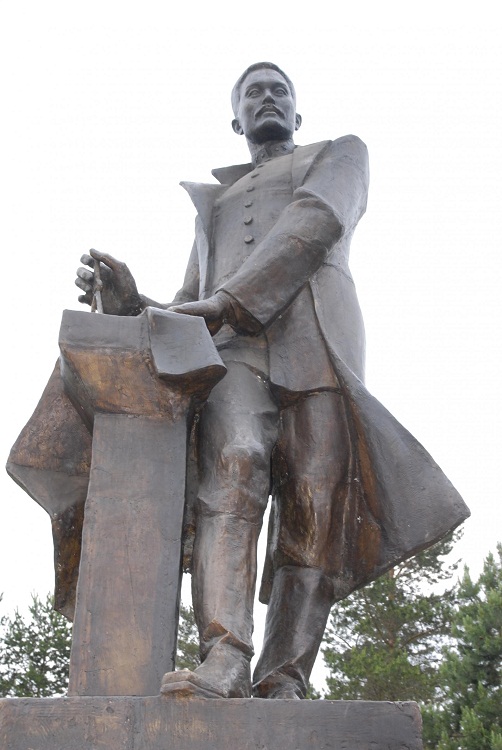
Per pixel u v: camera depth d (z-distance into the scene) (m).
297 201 4.32
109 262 4.21
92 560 3.44
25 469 4.05
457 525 3.82
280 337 4.16
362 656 13.62
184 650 13.69
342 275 4.38
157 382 3.70
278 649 3.80
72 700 3.06
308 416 4.03
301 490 3.95
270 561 4.13
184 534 3.85
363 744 3.07
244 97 5.09
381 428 3.92
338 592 3.95
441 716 12.42
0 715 3.02
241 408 3.92
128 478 3.58
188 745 3.01
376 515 3.91
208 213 4.73
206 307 3.97
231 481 3.71
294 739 3.05
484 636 12.77
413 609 15.23
